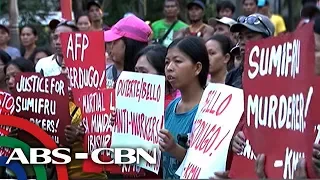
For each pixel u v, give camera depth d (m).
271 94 3.66
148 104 5.11
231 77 5.85
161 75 5.24
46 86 5.74
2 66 7.37
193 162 4.57
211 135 4.50
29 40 10.48
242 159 4.06
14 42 12.36
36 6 14.80
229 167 4.43
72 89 5.84
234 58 6.20
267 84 3.69
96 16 10.38
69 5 7.08
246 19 5.60
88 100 5.71
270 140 3.66
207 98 4.64
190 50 4.87
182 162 4.75
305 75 3.29
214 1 14.27
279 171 3.56
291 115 3.47
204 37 9.80
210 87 4.64
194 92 4.95
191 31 10.10
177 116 5.02
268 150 3.68
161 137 4.79
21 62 7.18
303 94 3.31
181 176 4.68
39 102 5.75
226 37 6.18
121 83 5.36
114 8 15.41
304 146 3.31
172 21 10.46
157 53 5.48
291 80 3.47
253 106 3.82
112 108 5.46
